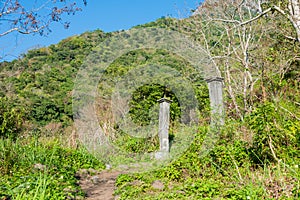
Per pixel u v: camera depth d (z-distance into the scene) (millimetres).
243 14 14617
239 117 11133
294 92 11008
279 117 8195
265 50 12688
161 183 8008
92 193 8195
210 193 6297
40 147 11492
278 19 13000
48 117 23219
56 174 8516
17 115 12234
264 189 5762
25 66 32281
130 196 7039
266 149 7688
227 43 15609
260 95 11922
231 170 7609
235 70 14188
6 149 9172
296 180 6191
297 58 11734
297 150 7621
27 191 6418
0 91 26625
